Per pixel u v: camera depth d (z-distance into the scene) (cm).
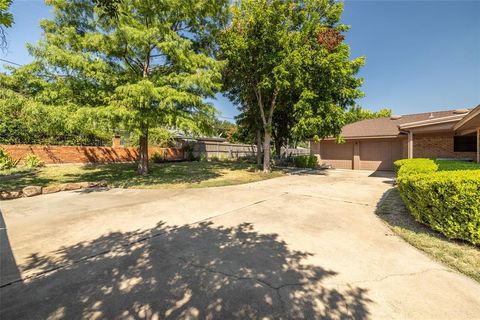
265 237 386
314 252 330
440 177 379
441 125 948
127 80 880
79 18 868
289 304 220
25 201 641
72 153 1496
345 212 538
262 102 1487
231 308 214
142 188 838
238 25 1172
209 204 614
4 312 207
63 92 788
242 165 1766
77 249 339
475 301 222
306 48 1126
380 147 1612
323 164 1845
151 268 285
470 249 333
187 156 2152
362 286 248
